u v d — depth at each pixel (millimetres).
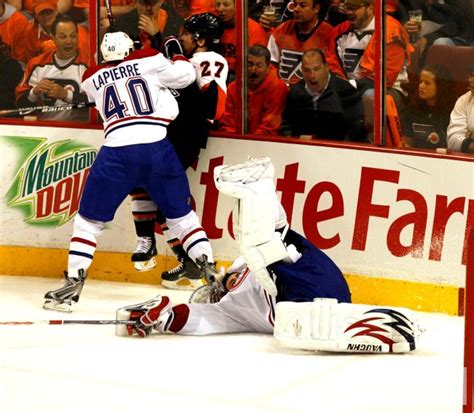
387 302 23391
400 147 23484
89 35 25984
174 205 23156
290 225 24359
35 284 25656
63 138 26156
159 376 16719
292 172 24297
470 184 22406
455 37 22906
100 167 22734
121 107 22734
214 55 23875
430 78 23281
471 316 13086
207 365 17547
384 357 18438
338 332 18281
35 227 26516
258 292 19719
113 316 22031
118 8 25969
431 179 22797
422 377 16891
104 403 15000
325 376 16906
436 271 22844
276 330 18516
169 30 25703
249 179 19000
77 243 22719
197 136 24453
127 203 25859
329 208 23891
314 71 24375
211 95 23812
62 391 15680
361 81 23922
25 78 26781
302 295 19031
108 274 26234
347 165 23656
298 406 14961
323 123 24500
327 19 24078
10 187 26531
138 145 22625
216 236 25203
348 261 23750
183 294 24766
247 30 24828
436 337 20328
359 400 15328
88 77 23094
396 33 23344
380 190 23328
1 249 26656
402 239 23141
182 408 14781
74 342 19297
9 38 26656
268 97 24938
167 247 25719
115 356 18141
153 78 22797
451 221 22641
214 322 20125
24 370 17031
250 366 17547
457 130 23141
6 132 26422
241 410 14703
